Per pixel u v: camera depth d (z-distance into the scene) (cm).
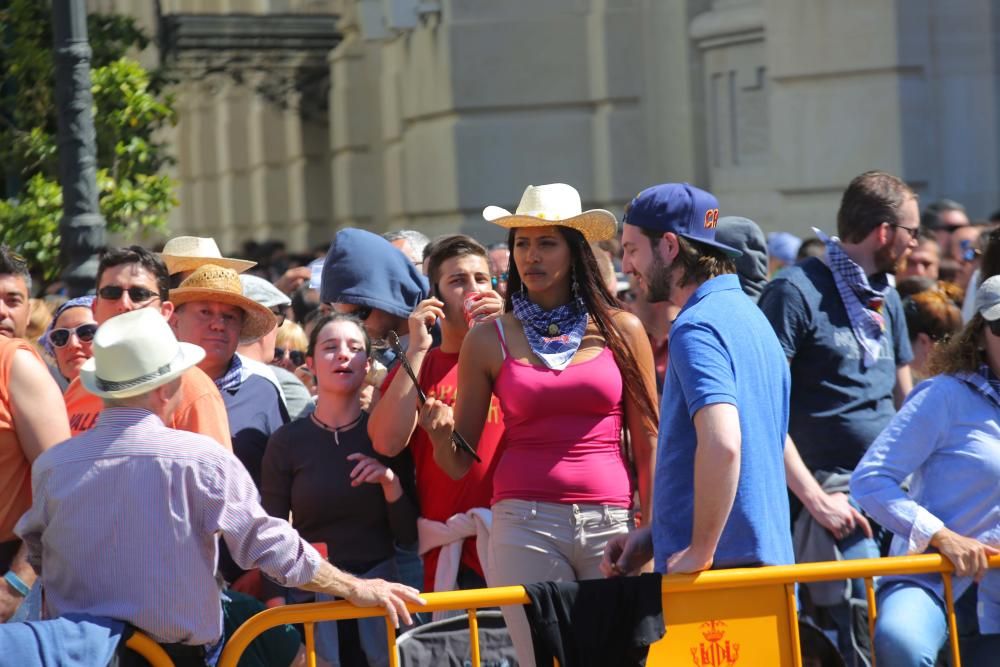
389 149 3828
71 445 861
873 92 2736
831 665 952
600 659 895
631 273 941
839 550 1224
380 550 1213
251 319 1338
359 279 1369
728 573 898
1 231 2134
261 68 4884
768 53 2898
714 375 868
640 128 3344
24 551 945
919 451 1012
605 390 1031
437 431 1059
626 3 3319
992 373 1012
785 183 2880
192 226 7506
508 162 3338
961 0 2736
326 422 1221
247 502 859
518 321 1058
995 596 988
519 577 1024
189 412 1059
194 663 872
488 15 3338
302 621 879
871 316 1259
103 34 2558
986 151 2756
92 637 812
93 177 1706
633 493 1103
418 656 973
